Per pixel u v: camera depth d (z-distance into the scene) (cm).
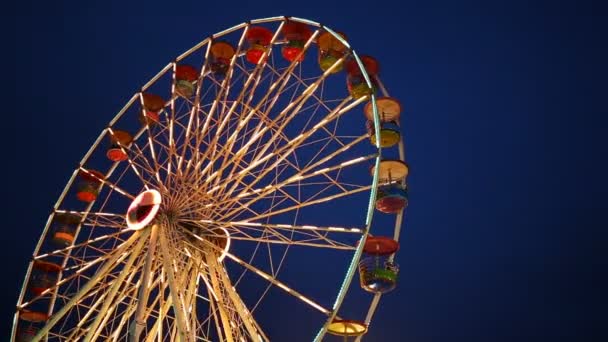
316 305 2075
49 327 2056
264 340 2166
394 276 2233
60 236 2559
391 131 2389
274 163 2305
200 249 2242
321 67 2527
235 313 2212
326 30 2483
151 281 2234
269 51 2491
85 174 2638
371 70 2486
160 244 2152
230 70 2470
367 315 2317
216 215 2292
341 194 2241
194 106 2442
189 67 2669
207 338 2245
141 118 2664
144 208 2242
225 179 2311
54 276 2548
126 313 2233
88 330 2030
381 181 2377
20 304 2511
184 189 2277
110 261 2153
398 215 2398
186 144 2347
